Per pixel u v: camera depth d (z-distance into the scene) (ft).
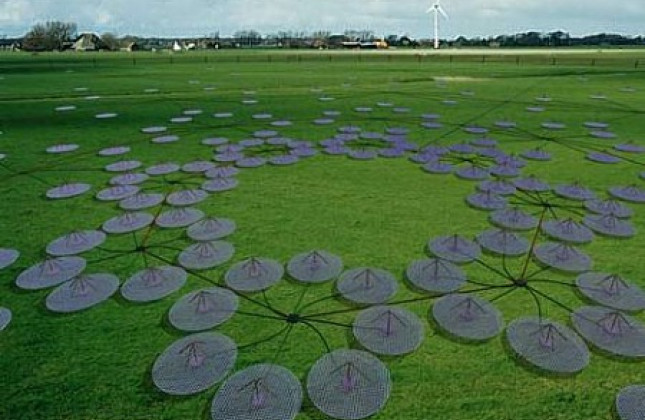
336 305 18.02
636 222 24.53
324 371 14.67
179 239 23.26
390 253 21.77
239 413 13.20
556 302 17.94
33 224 24.86
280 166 34.58
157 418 13.10
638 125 46.85
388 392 13.84
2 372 14.74
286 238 23.32
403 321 16.94
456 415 13.03
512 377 14.33
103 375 14.61
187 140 42.06
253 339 16.19
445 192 29.27
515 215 25.27
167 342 16.03
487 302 17.97
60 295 18.51
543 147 39.01
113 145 40.24
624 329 16.17
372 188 30.12
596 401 13.43
